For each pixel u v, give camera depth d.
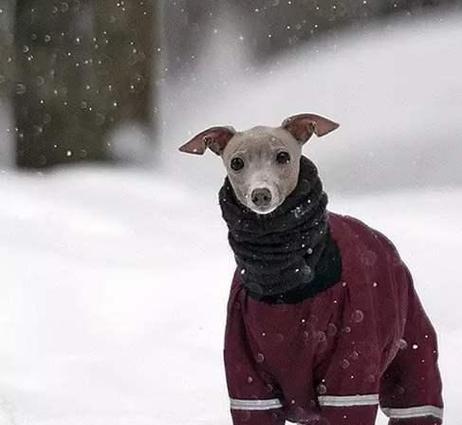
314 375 7.52
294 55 36.62
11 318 11.80
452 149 20.41
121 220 15.62
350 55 26.92
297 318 7.36
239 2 43.38
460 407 9.37
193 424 9.31
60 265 13.18
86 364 10.78
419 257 12.73
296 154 7.49
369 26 37.41
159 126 22.73
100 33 21.66
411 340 8.23
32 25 21.72
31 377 10.47
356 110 23.17
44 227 14.85
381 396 8.47
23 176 18.84
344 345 7.37
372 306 7.48
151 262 13.67
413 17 36.94
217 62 42.53
